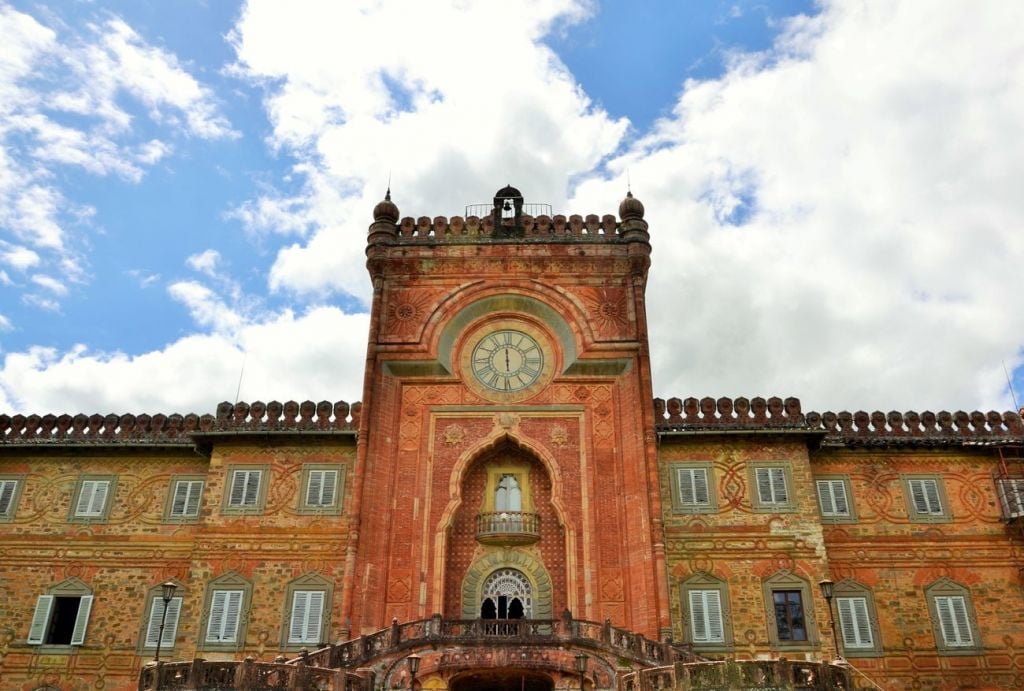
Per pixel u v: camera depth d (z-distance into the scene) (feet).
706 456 118.83
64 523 120.16
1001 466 120.78
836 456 122.21
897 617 112.37
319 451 120.67
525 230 130.00
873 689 101.40
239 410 123.03
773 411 121.39
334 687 79.10
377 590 105.50
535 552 111.86
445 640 91.50
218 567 113.60
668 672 78.54
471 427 116.88
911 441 120.98
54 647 112.98
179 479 123.03
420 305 124.06
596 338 120.98
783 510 114.62
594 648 90.84
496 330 124.57
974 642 111.14
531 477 117.19
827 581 88.38
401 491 112.57
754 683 75.66
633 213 129.80
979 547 116.57
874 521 117.91
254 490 118.21
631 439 114.01
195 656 108.17
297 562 113.80
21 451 124.77
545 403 118.21
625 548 107.86
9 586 116.67
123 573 117.39
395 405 118.11
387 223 129.80
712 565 112.06
